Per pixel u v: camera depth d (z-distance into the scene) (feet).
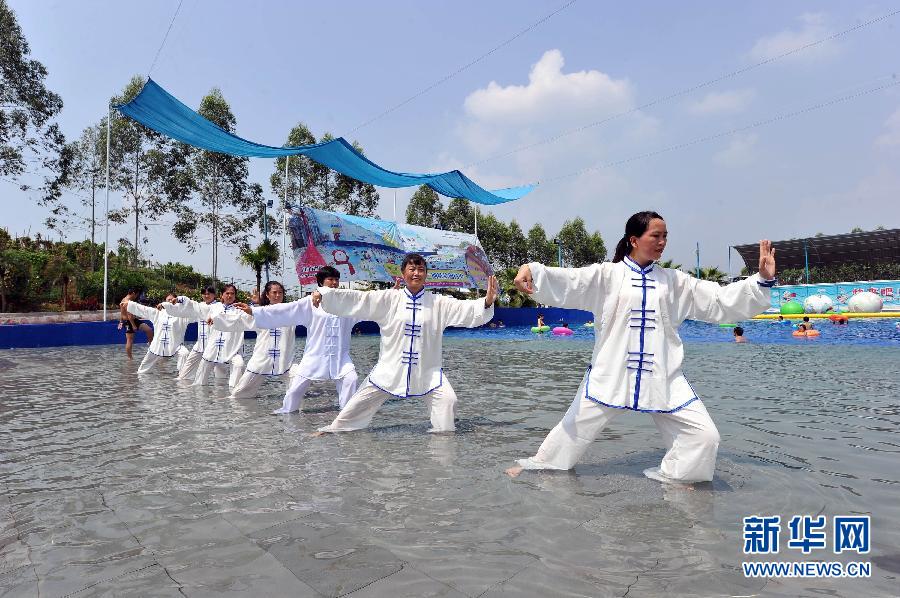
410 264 16.05
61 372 32.04
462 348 47.73
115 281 104.32
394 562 7.43
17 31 105.09
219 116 117.70
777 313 91.50
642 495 10.00
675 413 10.90
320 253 76.69
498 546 7.90
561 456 11.60
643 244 11.41
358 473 11.51
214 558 7.61
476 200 50.08
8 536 8.46
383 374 15.92
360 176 42.93
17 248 107.24
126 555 7.75
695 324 85.76
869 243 107.45
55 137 113.50
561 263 118.52
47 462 12.57
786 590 6.63
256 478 11.23
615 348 11.39
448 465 12.08
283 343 22.33
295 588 6.75
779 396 20.71
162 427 16.40
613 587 6.72
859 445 13.43
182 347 32.12
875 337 53.11
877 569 7.14
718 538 8.12
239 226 135.74
